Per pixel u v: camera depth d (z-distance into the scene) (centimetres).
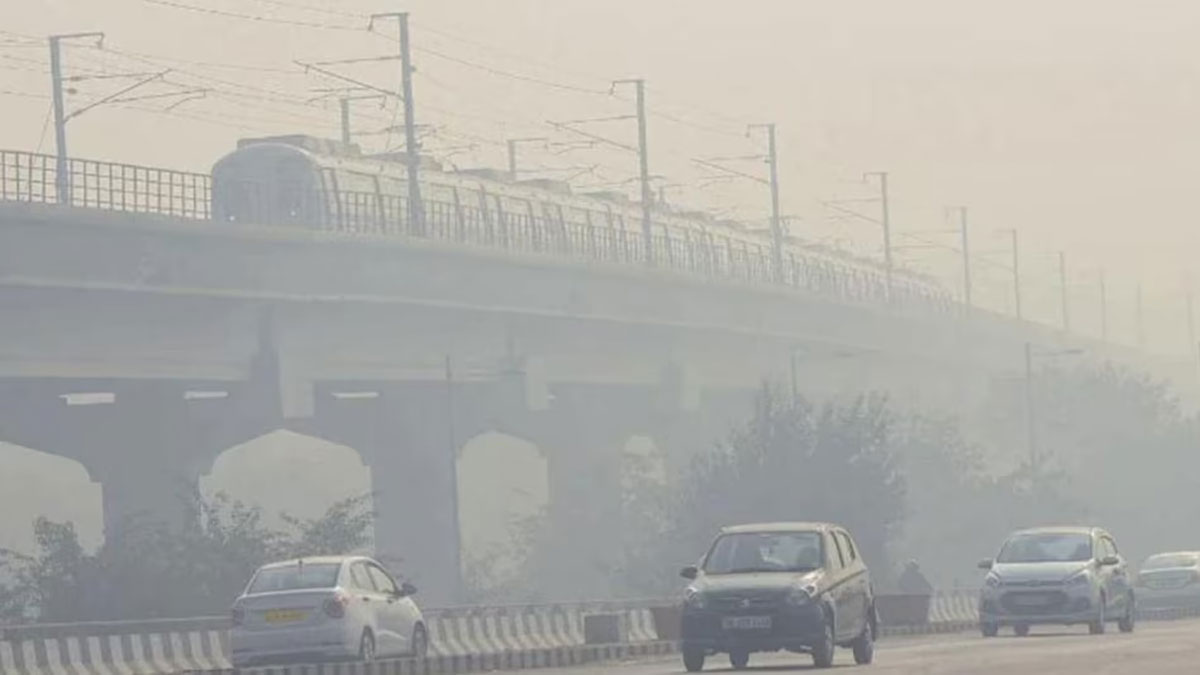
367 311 15025
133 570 12156
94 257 12206
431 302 15325
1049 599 8806
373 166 15900
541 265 16700
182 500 13275
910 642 8900
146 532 12950
